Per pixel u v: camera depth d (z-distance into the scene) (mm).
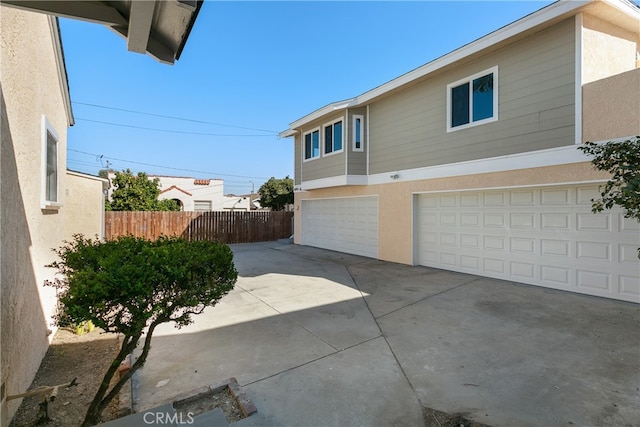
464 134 7613
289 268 9000
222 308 5461
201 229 15258
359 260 10180
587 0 5332
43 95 3947
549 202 6340
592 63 5770
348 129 10562
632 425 2408
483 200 7465
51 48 4438
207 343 4016
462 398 2807
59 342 4090
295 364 3445
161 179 24109
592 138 5445
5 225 2439
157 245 2857
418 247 9141
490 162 7078
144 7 1650
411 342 4004
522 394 2850
